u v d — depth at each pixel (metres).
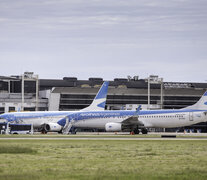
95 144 123.50
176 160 81.81
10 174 62.59
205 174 64.19
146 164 75.81
